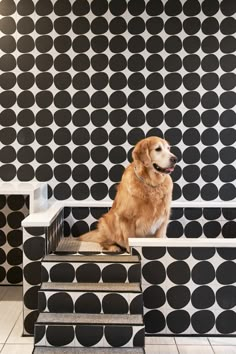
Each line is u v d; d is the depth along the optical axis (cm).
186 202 381
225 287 297
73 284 291
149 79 381
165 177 346
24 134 385
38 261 299
